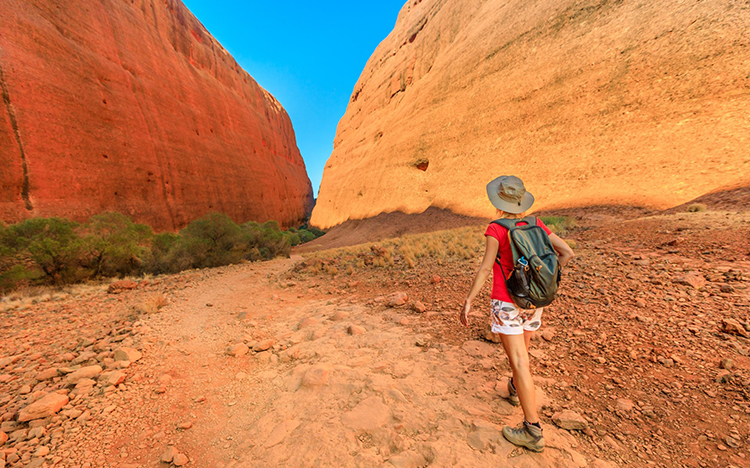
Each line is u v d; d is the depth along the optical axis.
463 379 2.63
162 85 38.75
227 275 11.62
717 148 15.13
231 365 3.62
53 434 2.39
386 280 6.77
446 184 33.50
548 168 23.11
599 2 26.39
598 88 22.97
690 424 1.86
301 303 6.18
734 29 17.50
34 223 12.88
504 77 31.78
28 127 22.62
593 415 2.04
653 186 16.05
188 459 2.15
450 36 48.00
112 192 27.73
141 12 40.88
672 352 2.61
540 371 2.64
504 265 1.96
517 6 35.06
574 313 3.65
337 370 3.04
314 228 72.25
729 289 3.49
